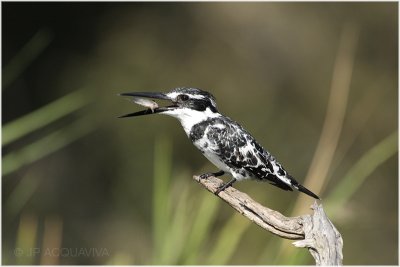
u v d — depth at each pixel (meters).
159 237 5.45
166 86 16.17
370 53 16.86
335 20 17.31
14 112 15.26
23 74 15.59
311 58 16.95
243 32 17.11
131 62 16.30
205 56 16.69
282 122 16.14
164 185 5.54
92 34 16.59
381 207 14.58
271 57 16.89
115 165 14.87
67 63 16.12
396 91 16.30
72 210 14.24
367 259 13.29
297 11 17.47
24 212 12.93
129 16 16.94
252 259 10.78
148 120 15.10
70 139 14.48
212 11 17.30
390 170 14.93
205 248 5.99
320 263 4.70
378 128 15.84
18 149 13.81
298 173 15.38
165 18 17.05
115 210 14.37
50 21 16.34
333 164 14.45
